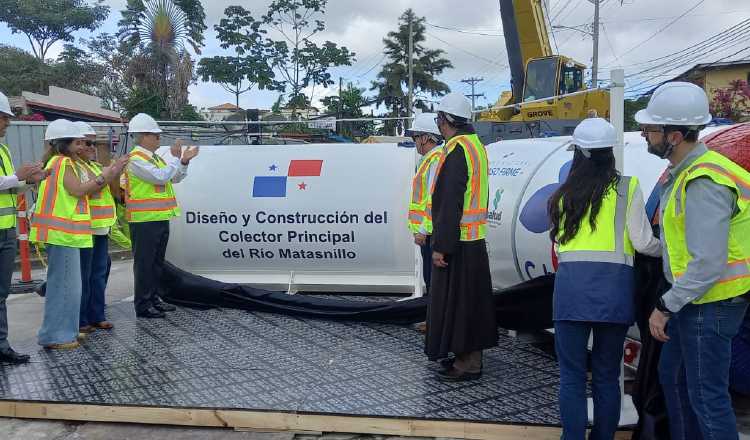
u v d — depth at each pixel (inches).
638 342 164.6
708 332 112.1
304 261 257.6
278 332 219.0
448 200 163.5
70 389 166.9
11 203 189.2
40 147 472.7
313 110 1300.4
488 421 144.2
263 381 171.3
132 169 227.8
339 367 182.7
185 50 980.6
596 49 1186.0
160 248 240.1
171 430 154.4
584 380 129.9
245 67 1181.7
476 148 167.9
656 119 113.6
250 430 152.3
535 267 188.7
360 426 148.6
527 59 619.8
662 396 136.2
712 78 1227.2
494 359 191.8
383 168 251.6
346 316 231.0
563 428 130.3
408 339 211.0
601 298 124.0
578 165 130.4
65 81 1387.8
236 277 264.7
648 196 151.9
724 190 107.0
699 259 106.0
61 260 200.5
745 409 164.9
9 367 184.9
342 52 1254.9
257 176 257.9
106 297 305.3
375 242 250.4
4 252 188.5
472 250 168.1
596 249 125.6
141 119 230.1
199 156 267.6
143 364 186.1
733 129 151.6
